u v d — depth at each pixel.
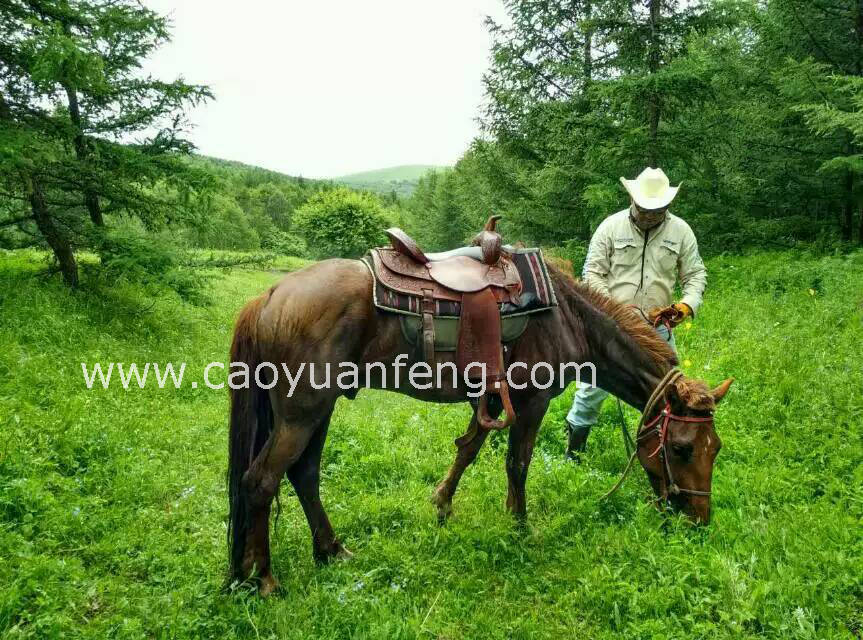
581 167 11.11
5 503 3.14
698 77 9.09
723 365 5.51
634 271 4.12
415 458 4.44
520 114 12.74
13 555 2.77
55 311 6.79
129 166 7.79
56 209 8.16
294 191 97.69
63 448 3.96
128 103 8.06
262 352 2.81
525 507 3.56
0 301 6.63
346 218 36.12
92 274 8.47
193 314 9.76
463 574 3.06
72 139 7.50
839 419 4.20
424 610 2.78
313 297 2.79
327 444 4.64
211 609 2.73
